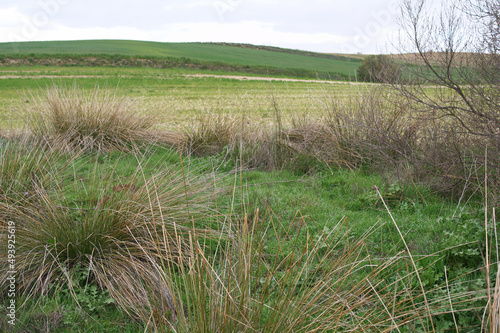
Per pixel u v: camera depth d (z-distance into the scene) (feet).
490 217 10.66
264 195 13.74
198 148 21.70
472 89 12.78
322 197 14.87
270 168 18.93
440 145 14.88
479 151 13.75
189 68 160.66
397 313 7.30
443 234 10.49
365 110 18.78
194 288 5.95
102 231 9.27
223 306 5.95
